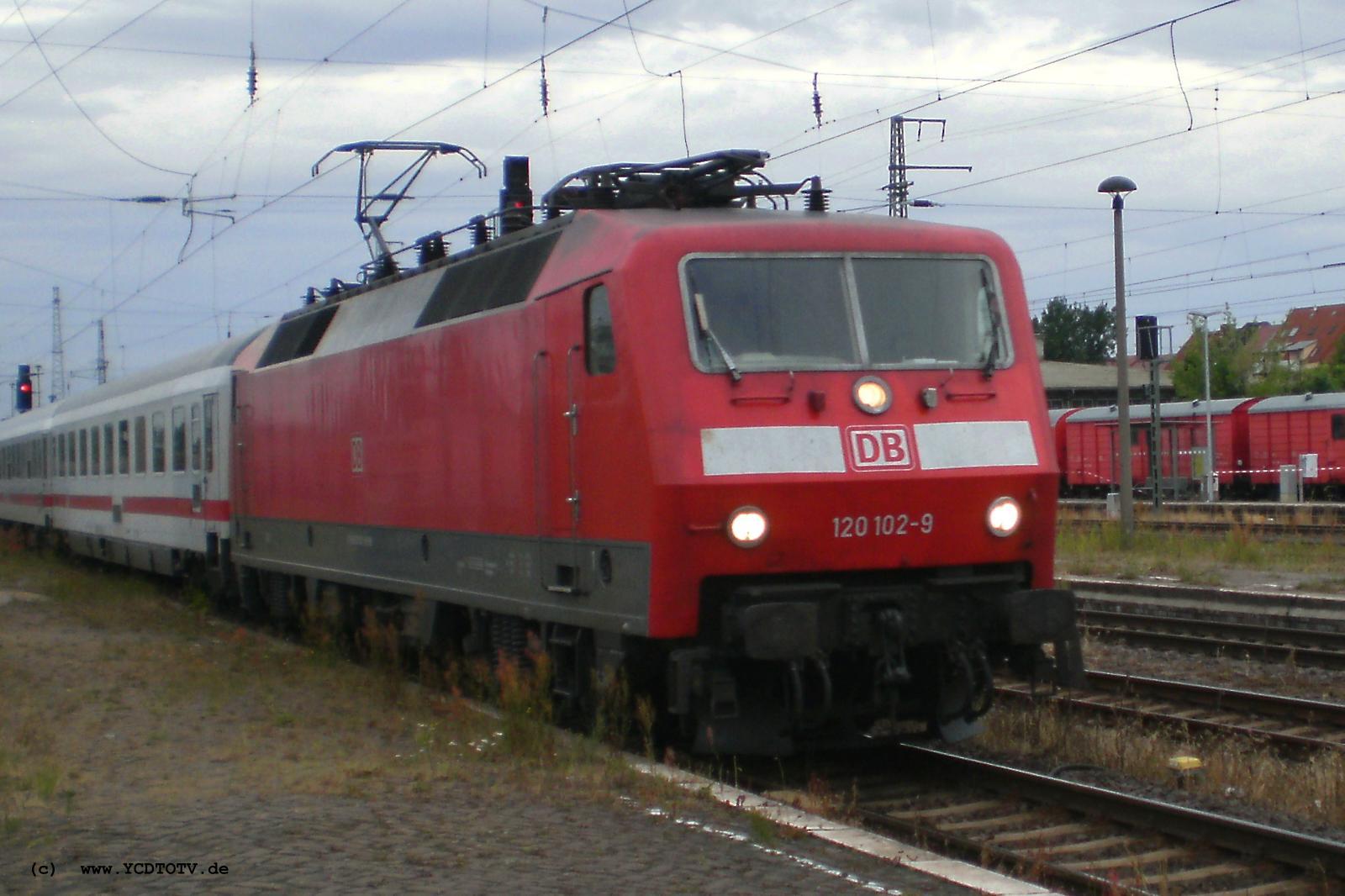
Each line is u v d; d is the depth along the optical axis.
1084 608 18.23
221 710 11.07
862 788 9.36
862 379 9.12
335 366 14.55
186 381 20.59
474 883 6.39
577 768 8.91
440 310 12.17
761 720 9.27
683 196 10.42
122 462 24.56
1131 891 6.75
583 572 9.73
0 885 6.32
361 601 14.62
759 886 6.45
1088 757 9.82
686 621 8.84
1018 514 9.36
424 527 12.41
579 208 10.82
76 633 15.99
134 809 7.81
